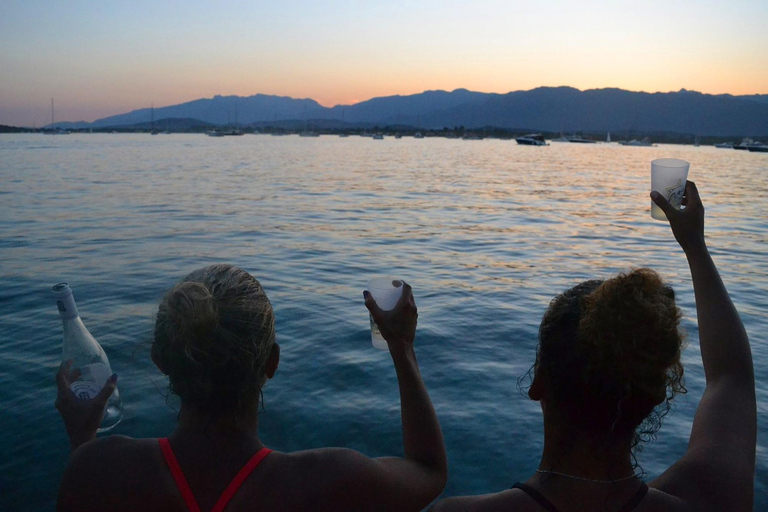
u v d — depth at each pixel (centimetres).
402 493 121
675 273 793
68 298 171
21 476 279
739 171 3909
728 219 1439
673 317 100
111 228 1086
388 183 2384
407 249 945
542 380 112
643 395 100
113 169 2928
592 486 105
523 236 1109
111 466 115
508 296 641
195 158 4319
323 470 115
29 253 835
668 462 300
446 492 279
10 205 1409
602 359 99
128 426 320
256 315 119
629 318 98
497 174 3177
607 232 1183
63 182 2116
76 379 163
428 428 138
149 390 363
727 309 134
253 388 119
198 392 114
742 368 127
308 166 3556
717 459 110
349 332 493
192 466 113
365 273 755
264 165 3562
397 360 144
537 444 318
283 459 116
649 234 1164
